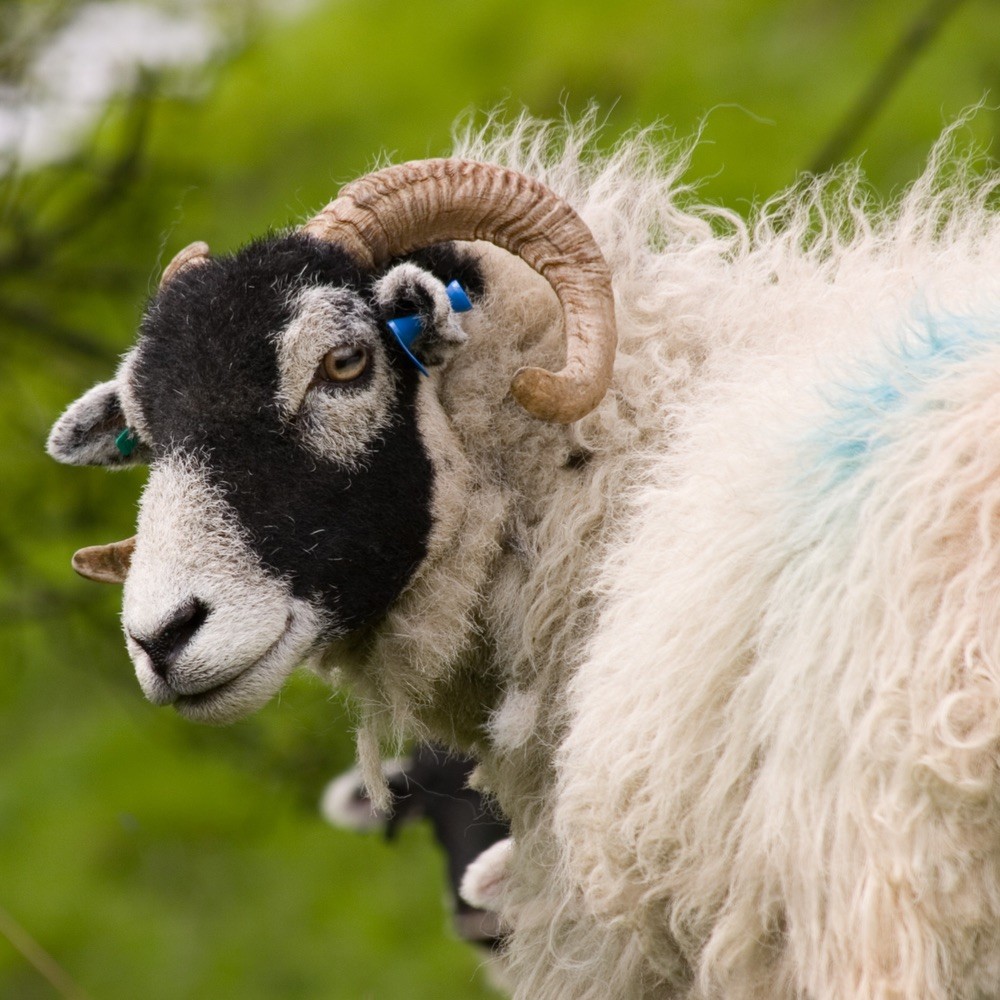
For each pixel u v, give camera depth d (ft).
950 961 18.01
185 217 47.67
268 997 60.75
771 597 19.34
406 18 68.85
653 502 21.81
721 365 23.57
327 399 21.97
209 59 45.06
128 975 63.00
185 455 21.68
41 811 68.08
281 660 21.84
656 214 25.61
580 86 63.10
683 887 20.52
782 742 18.80
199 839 66.54
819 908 18.71
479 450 23.52
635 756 20.34
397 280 22.00
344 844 66.13
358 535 22.22
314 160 64.18
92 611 48.62
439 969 58.80
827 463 19.47
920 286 22.12
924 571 18.13
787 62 59.21
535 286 23.95
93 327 51.11
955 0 45.62
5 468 48.52
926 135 54.13
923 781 17.70
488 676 24.39
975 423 18.42
